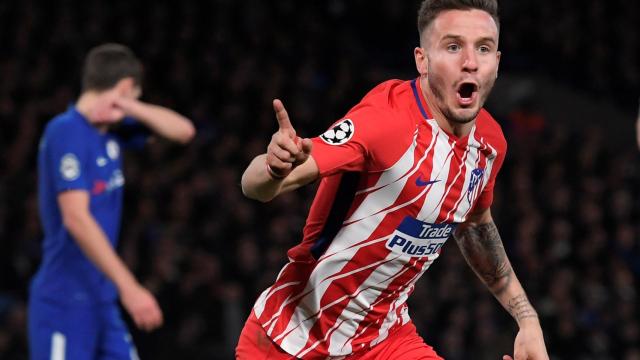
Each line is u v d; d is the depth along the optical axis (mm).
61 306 7945
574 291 18312
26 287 15172
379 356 5812
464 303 16828
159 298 14727
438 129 5199
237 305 15227
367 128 4961
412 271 5586
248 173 4668
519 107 26141
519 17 29031
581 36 29156
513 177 21641
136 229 15414
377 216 5250
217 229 16297
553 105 28547
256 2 23781
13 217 15734
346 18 27859
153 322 7586
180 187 16953
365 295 5547
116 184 8203
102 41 20703
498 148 5531
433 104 5219
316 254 5434
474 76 5078
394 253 5391
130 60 8250
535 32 28922
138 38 21281
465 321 16578
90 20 21234
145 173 17156
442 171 5242
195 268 15328
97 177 7977
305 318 5605
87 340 8000
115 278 7559
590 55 29062
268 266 16016
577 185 21844
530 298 17969
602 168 22984
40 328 7996
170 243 15336
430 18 5203
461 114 5121
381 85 5348
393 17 28125
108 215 8133
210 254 15898
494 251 6191
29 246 15383
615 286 18719
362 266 5418
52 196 7934
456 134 5285
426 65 5258
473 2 5121
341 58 23922
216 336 14891
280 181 4555
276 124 20344
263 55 22656
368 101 5176
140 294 7547
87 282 7961
